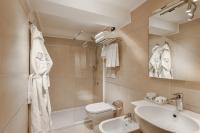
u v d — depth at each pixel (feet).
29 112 4.76
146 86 5.04
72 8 4.80
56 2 4.43
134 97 5.70
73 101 10.10
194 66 3.44
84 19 5.86
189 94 3.56
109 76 7.82
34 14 5.82
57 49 9.53
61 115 9.25
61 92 9.73
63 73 9.77
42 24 7.63
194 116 3.13
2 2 2.10
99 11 5.28
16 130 3.03
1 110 2.04
